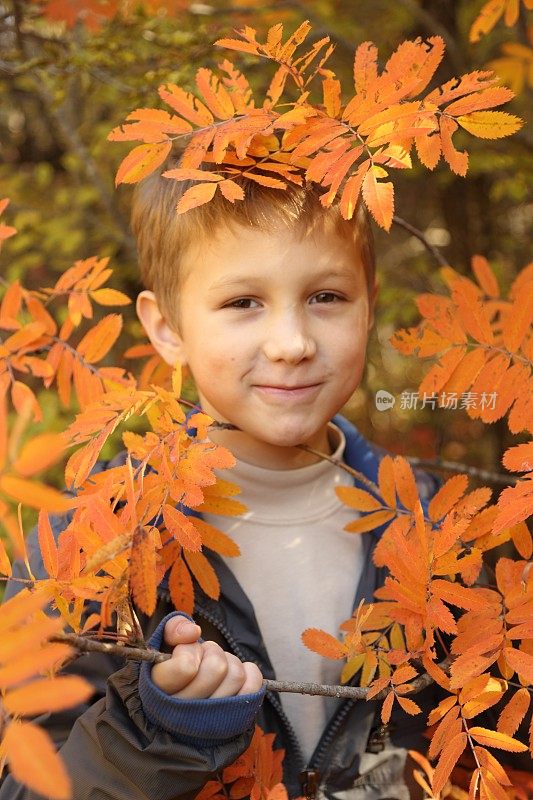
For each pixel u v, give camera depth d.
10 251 3.03
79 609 0.88
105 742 0.93
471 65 3.05
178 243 1.18
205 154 1.02
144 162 1.00
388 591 1.08
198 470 0.95
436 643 1.18
